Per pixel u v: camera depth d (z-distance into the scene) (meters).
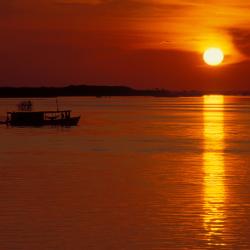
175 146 153.00
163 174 100.19
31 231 61.72
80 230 62.12
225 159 123.38
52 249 55.91
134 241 58.41
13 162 115.94
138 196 79.50
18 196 79.25
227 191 83.62
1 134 191.12
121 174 99.88
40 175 98.31
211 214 69.19
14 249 55.78
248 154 134.12
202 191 83.44
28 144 156.50
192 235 60.44
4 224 64.31
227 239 59.06
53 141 165.88
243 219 66.88
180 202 75.75
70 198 78.00
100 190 83.94
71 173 100.62
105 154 131.88
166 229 62.59
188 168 108.25
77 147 148.50
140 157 125.88
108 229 62.56
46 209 71.44
